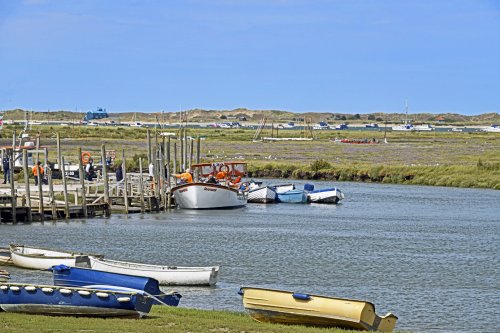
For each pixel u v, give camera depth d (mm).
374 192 124062
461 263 57156
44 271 49156
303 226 78875
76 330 28953
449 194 120812
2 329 28703
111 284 33844
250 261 56156
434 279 50750
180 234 70188
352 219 86625
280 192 108000
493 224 82562
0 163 110750
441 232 75312
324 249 62625
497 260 58781
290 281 49125
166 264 54344
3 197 75562
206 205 93875
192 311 34500
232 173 106625
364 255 60000
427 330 37562
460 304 43438
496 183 132750
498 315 40875
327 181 145500
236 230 74188
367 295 45438
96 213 82375
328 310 31516
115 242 64312
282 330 30531
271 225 79375
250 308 32906
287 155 179875
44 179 94250
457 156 179375
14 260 50656
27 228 71125
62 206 78375
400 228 78188
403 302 43750
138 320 31219
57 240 64562
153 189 92500
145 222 78812
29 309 31719
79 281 33781
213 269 45812
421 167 146625
